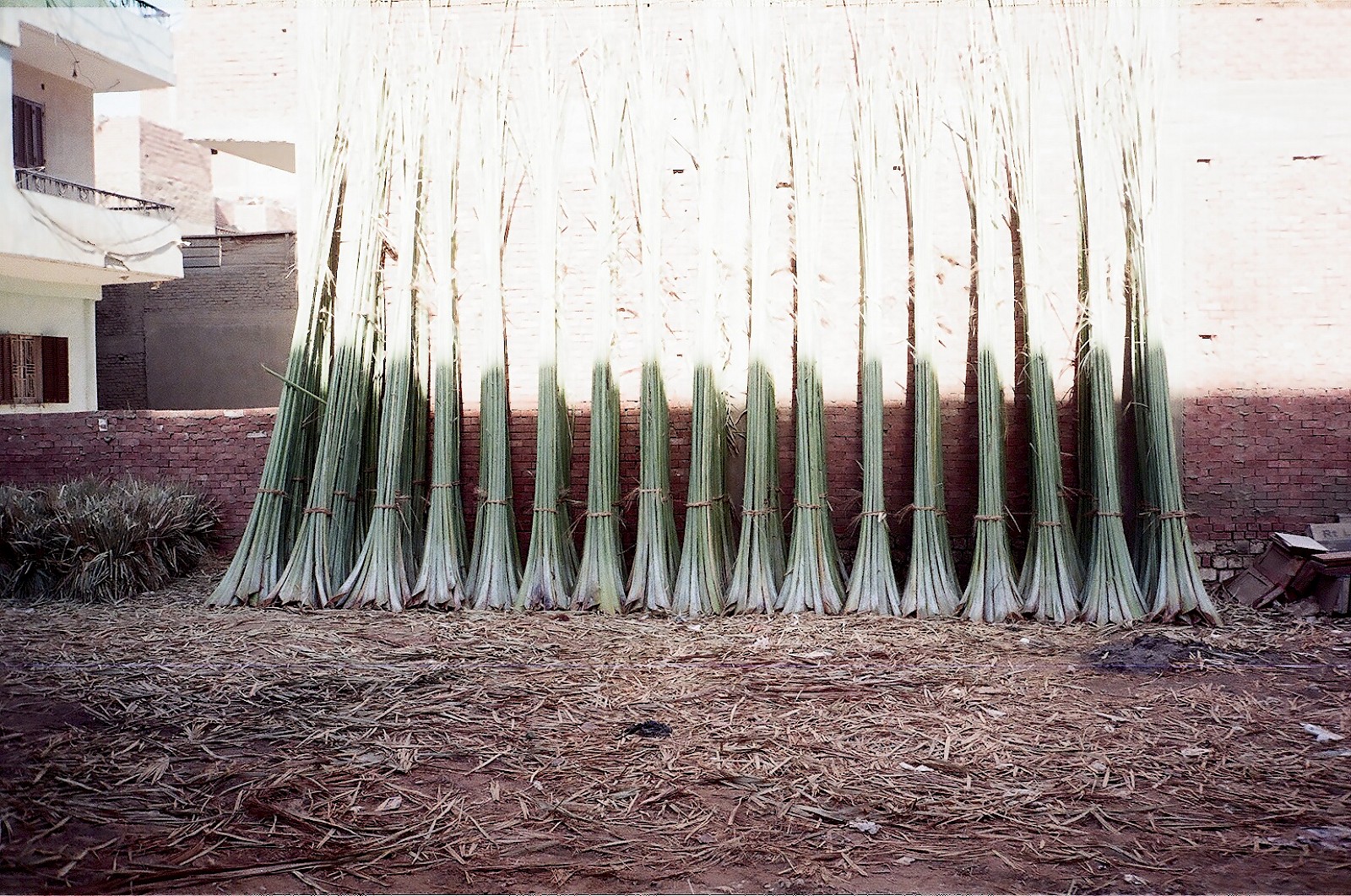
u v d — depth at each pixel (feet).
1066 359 25.52
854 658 19.07
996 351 23.81
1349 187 24.89
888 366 25.84
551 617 22.62
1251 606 23.41
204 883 10.19
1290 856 10.98
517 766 13.41
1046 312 25.49
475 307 26.68
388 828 11.48
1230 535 25.16
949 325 25.79
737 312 25.46
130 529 25.18
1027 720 15.38
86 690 16.17
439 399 24.75
